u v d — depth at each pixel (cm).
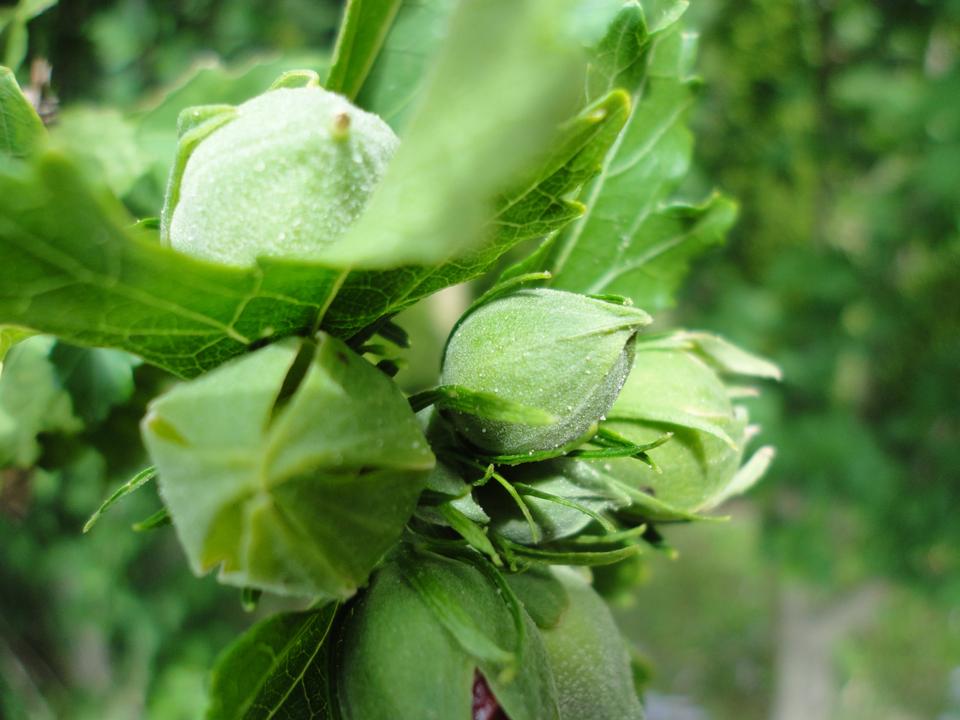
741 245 30
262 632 7
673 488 9
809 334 29
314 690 8
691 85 10
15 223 5
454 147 5
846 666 58
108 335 6
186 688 28
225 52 20
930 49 30
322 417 6
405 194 5
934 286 30
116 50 17
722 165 28
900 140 29
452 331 8
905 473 31
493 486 8
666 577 63
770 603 54
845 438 29
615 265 10
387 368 8
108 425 12
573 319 7
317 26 20
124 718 30
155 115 13
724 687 60
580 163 6
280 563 6
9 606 26
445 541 7
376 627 7
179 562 29
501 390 7
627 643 13
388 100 9
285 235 6
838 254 30
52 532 22
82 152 12
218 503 5
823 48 29
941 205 28
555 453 7
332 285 6
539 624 8
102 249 5
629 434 8
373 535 6
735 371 10
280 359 6
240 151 6
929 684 62
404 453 6
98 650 31
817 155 30
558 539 8
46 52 14
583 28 8
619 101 6
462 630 7
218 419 6
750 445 27
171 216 7
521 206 6
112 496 7
